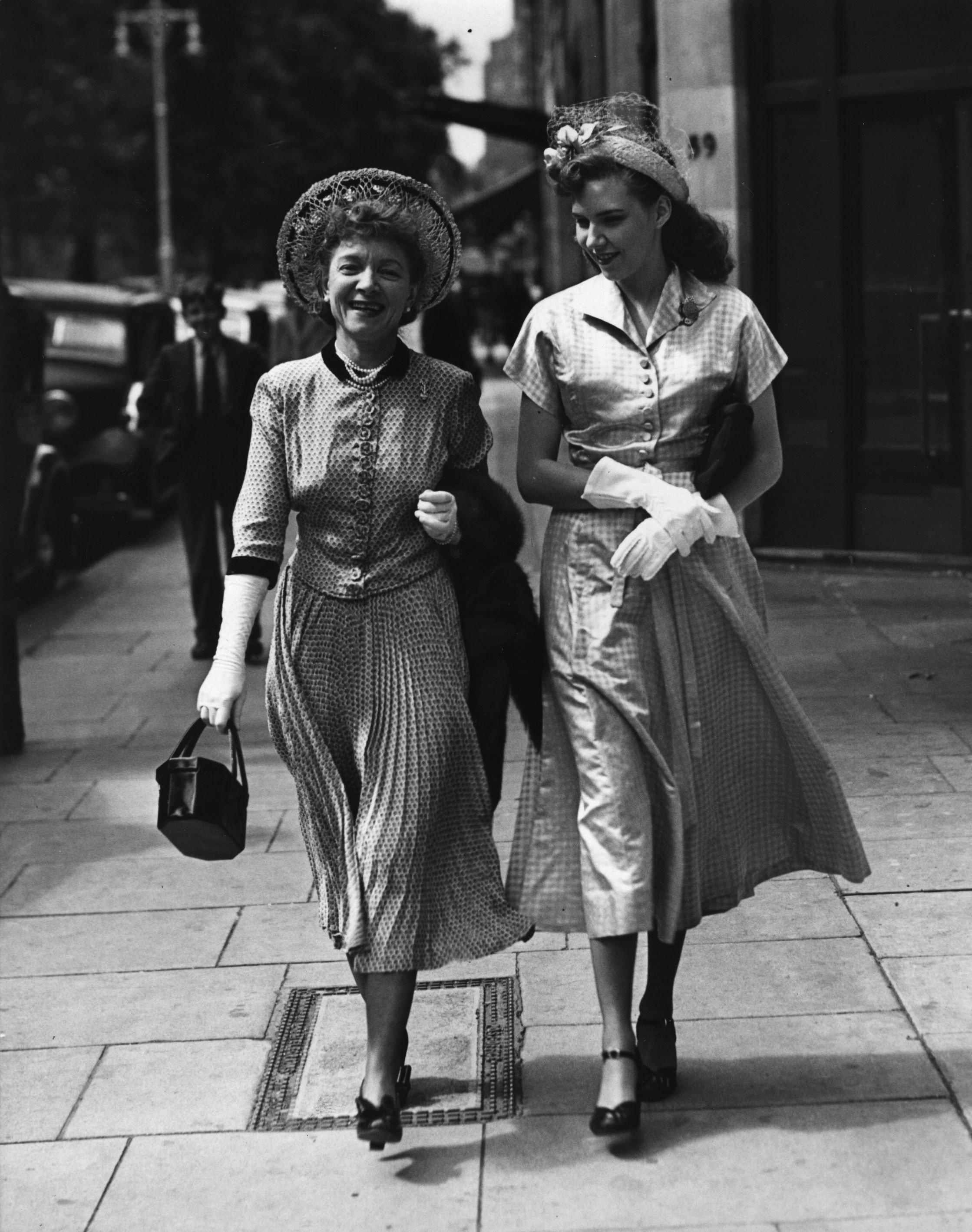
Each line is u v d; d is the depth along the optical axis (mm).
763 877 3807
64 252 58438
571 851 3637
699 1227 3234
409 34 50344
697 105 9828
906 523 9695
